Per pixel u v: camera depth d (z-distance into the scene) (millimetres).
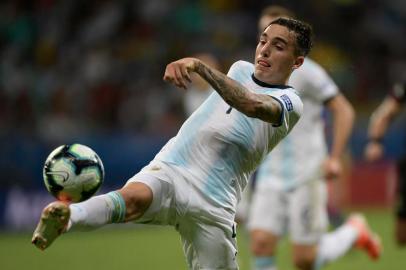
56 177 15312
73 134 50062
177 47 61719
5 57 57094
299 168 26391
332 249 28734
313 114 26516
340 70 63656
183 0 65625
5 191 47094
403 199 29891
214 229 17000
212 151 16984
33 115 53406
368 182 58469
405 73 69500
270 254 26406
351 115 26484
